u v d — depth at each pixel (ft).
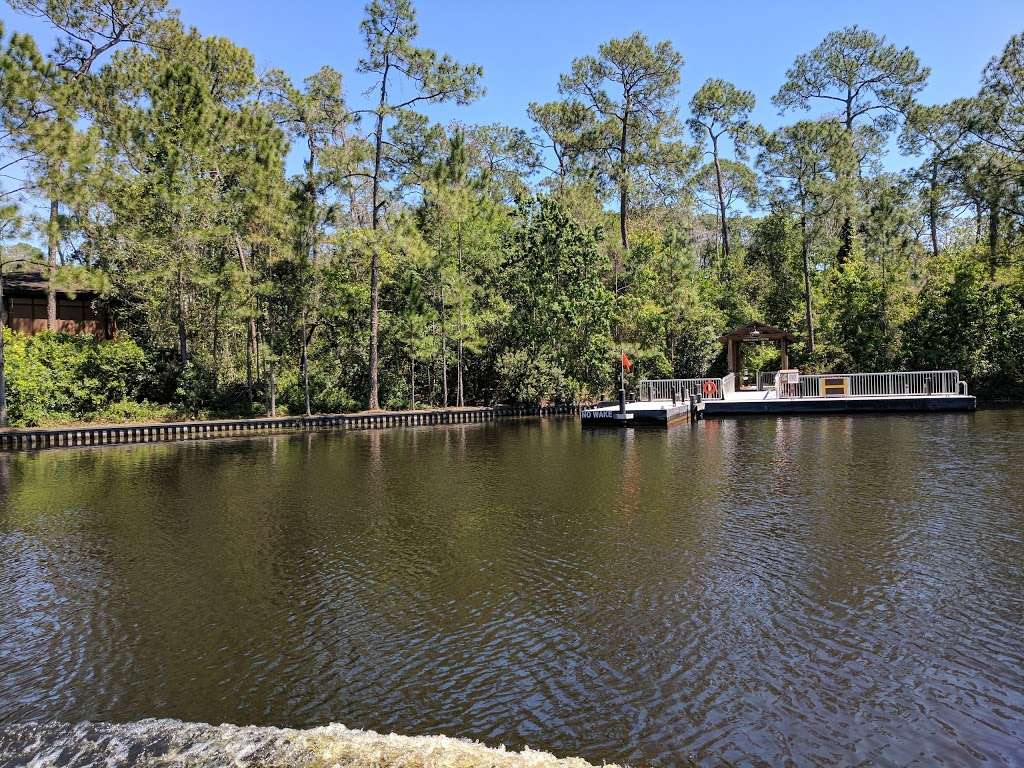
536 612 24.36
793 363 132.87
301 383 108.27
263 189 91.61
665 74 142.10
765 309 148.87
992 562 28.40
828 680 19.17
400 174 108.58
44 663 21.43
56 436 77.10
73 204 74.79
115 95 107.45
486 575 28.43
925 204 135.23
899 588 25.73
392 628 23.39
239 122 97.19
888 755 15.83
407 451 69.92
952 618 23.02
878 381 99.35
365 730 17.08
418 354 109.60
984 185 101.45
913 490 42.22
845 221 140.67
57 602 26.55
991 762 15.51
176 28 110.11
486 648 21.67
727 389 110.11
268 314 103.65
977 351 111.55
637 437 75.82
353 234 97.40
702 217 192.54
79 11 100.27
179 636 23.21
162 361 101.55
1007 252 110.83
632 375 123.65
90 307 113.19
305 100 103.19
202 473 56.80
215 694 19.34
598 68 144.66
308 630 23.44
